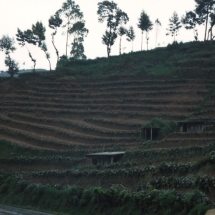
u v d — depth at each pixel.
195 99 96.88
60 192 66.81
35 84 122.62
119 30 147.38
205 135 73.00
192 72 108.50
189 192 49.94
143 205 52.16
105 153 74.38
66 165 80.38
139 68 120.12
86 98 110.88
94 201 59.66
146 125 83.38
